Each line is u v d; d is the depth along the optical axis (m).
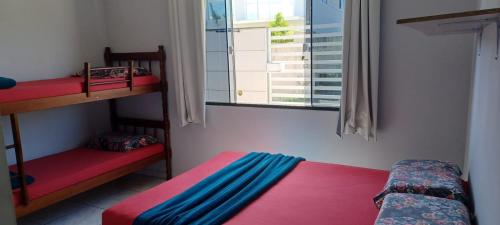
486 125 1.42
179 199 1.97
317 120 3.00
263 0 3.24
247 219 1.77
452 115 2.51
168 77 3.61
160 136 3.80
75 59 3.57
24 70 3.14
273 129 3.21
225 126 3.43
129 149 3.36
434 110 2.56
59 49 3.42
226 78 3.38
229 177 2.26
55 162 3.04
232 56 3.35
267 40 3.29
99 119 3.88
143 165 3.43
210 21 3.33
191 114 3.43
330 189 2.13
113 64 3.87
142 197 2.04
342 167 2.53
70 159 3.12
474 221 1.55
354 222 1.72
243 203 1.91
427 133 2.61
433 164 2.02
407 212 1.40
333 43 2.87
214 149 3.53
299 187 2.17
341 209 1.86
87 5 3.66
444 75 2.49
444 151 2.58
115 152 3.34
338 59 2.87
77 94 2.76
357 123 2.75
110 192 3.47
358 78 2.68
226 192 2.03
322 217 1.78
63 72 3.47
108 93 3.01
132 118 3.89
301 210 1.86
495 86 1.23
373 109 2.65
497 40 1.23
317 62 2.96
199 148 3.61
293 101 3.24
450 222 1.31
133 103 3.88
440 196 1.64
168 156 3.71
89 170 2.87
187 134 3.65
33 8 3.18
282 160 2.64
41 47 3.26
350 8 2.60
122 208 1.89
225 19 3.27
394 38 2.59
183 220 1.71
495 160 1.12
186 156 3.70
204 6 3.20
